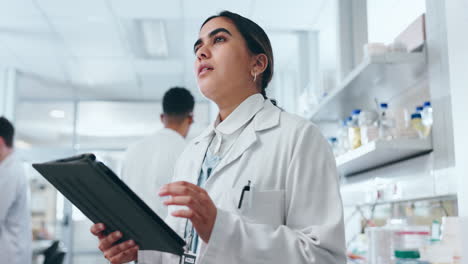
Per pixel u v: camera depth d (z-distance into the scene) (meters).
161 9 4.45
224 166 1.19
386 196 2.46
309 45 5.00
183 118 2.55
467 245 1.56
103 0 4.28
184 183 0.92
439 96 1.90
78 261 6.84
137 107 7.55
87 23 4.80
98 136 7.41
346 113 3.01
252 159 1.17
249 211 1.09
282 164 1.13
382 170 2.55
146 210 0.89
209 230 0.95
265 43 1.32
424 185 2.02
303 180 1.08
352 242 2.64
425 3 2.04
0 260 2.64
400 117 2.02
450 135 1.81
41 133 7.31
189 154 1.36
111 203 0.92
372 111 2.19
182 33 5.00
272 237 0.99
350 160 2.32
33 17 4.66
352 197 3.07
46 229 6.75
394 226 2.04
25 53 5.65
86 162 0.85
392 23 2.57
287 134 1.16
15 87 6.16
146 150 2.43
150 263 1.23
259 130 1.20
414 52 2.00
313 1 4.26
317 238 1.00
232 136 1.26
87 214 1.05
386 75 2.18
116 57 5.73
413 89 2.27
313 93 3.15
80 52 5.59
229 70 1.24
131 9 4.45
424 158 2.02
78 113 7.38
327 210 1.07
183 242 0.94
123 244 1.04
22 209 2.80
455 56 1.64
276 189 1.12
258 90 1.35
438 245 1.67
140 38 5.18
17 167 2.79
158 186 2.37
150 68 6.07
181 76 6.36
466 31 1.58
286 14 4.54
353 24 3.05
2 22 4.78
